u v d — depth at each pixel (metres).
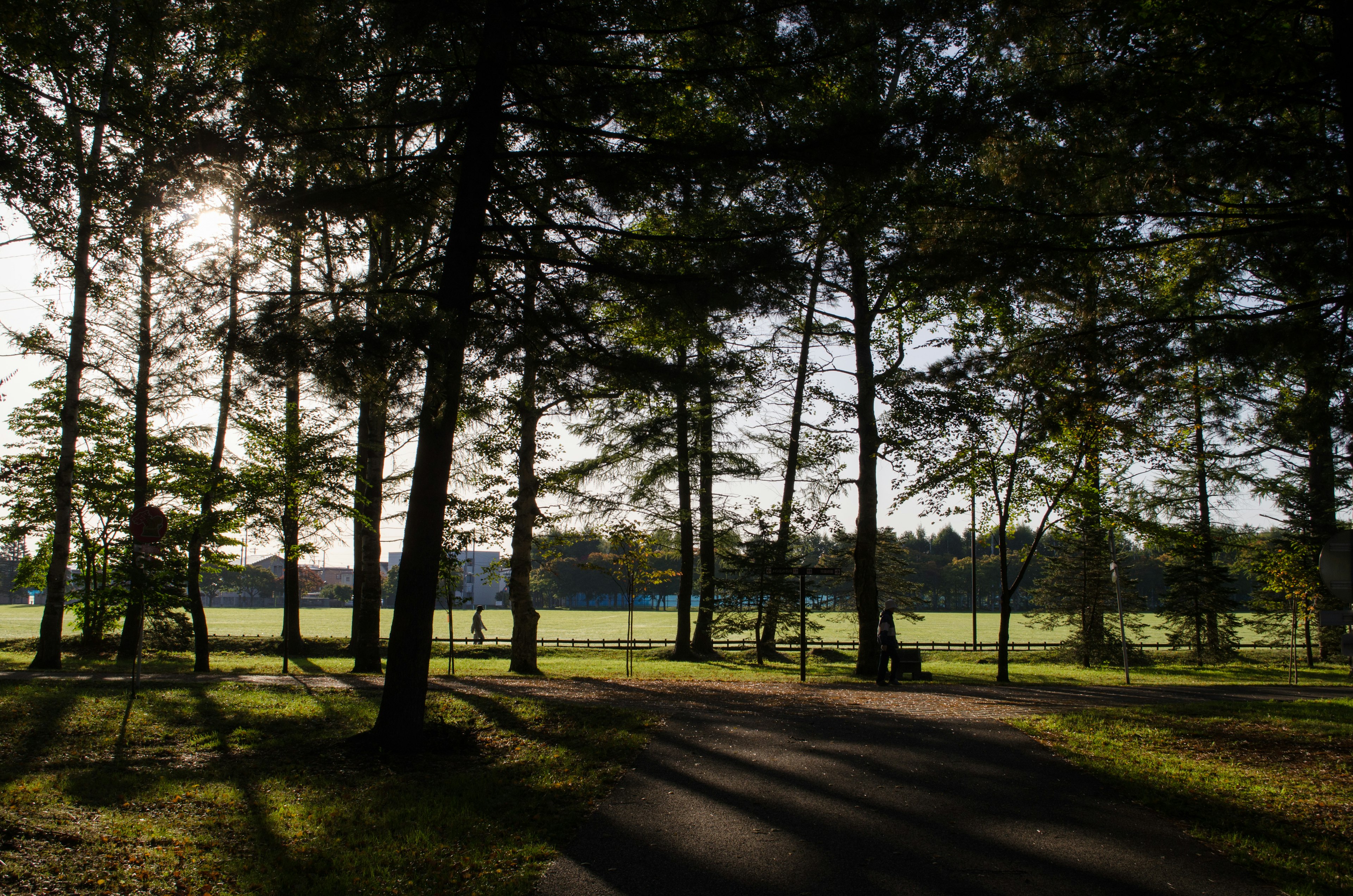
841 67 8.99
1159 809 7.06
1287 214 9.72
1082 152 10.14
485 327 9.70
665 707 12.69
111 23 10.20
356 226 11.27
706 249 9.71
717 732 10.56
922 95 9.28
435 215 10.67
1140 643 44.47
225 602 151.12
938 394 18.88
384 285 10.91
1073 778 8.23
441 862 5.59
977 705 13.84
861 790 7.66
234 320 9.40
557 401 11.46
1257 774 8.43
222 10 9.21
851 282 11.08
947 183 10.88
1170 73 9.23
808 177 9.26
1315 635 33.81
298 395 18.44
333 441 18.67
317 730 10.58
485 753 9.41
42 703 11.80
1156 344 10.07
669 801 7.23
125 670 18.84
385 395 9.93
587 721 11.06
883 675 18.56
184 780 7.74
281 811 6.76
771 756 9.09
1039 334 11.45
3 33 9.78
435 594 9.62
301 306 9.73
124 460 28.56
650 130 9.98
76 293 19.44
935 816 6.82
